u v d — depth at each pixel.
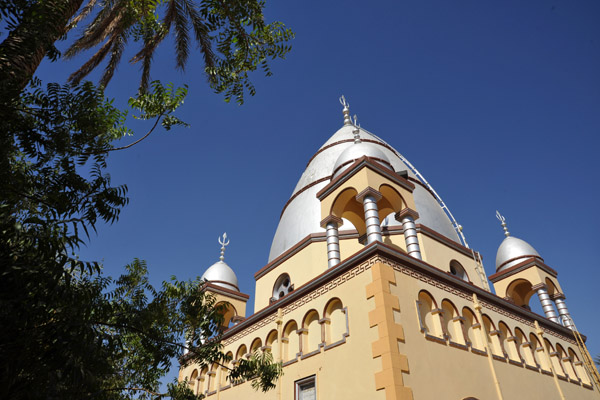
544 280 19.25
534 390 13.30
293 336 13.18
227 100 8.35
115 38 12.12
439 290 12.20
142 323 7.54
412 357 9.88
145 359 9.36
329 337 11.72
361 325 10.60
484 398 11.15
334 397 10.48
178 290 8.82
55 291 4.57
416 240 13.27
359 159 13.67
